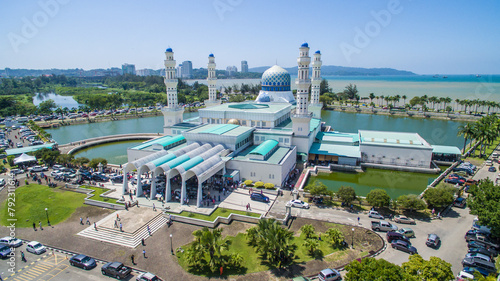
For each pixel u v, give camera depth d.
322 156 102.94
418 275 39.97
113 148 129.88
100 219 64.12
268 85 133.75
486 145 122.19
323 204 70.56
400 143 101.75
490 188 58.88
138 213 65.50
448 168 95.12
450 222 62.19
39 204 71.00
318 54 133.25
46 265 49.31
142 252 52.81
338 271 46.97
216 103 142.50
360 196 74.94
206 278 45.97
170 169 70.06
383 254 51.25
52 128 179.75
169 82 115.81
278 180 79.81
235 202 70.62
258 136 100.62
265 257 50.84
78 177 82.69
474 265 46.88
